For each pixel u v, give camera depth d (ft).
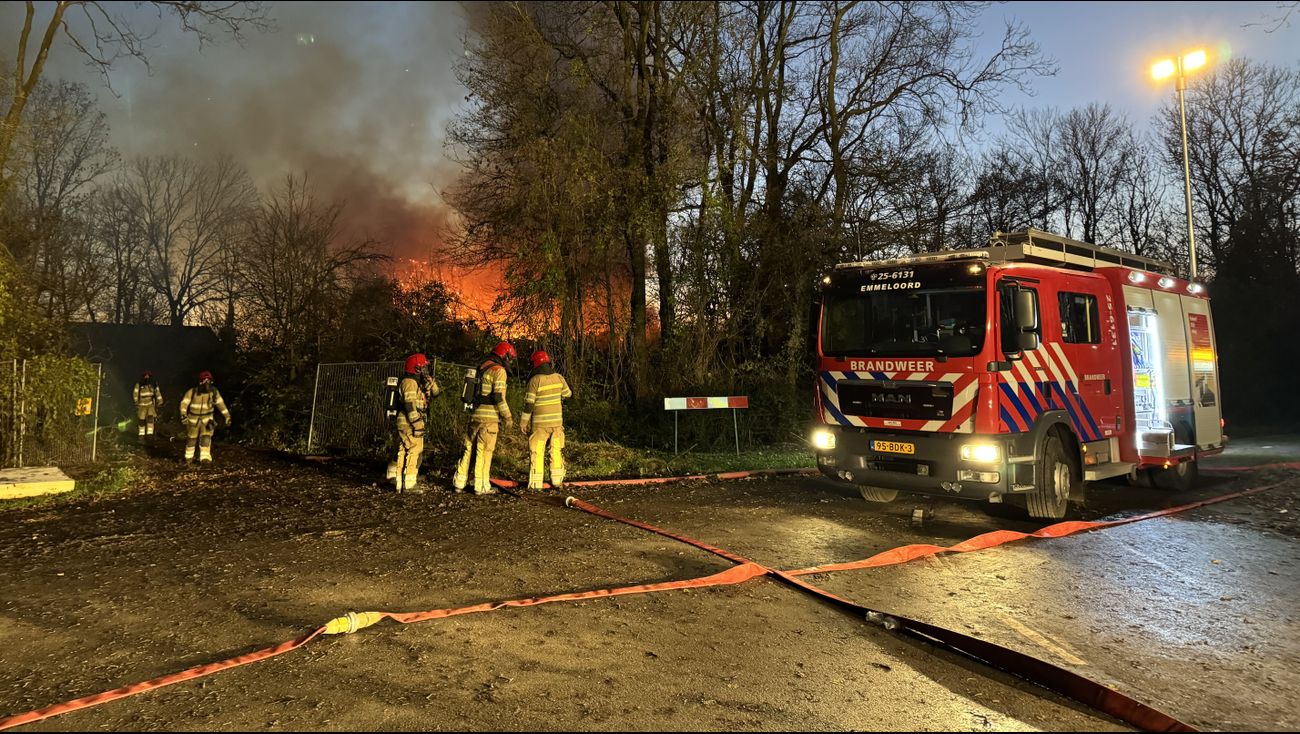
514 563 20.12
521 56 52.03
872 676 13.06
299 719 10.96
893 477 25.98
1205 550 22.44
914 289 26.18
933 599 17.43
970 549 22.18
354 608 16.19
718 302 54.95
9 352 35.81
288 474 37.93
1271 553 22.12
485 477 31.32
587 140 49.62
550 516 26.61
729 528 25.08
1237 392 90.53
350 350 60.34
